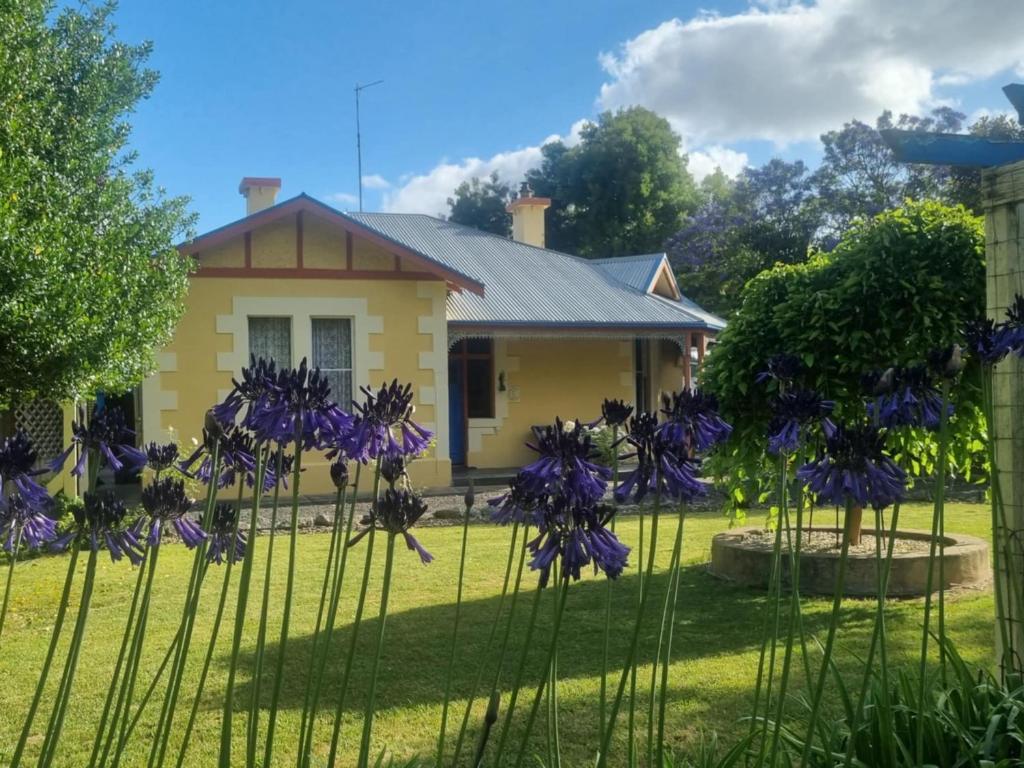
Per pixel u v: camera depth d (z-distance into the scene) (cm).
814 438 389
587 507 228
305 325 1480
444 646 592
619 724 446
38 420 1255
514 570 845
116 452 260
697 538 1029
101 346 976
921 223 662
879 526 273
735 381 686
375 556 934
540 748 418
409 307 1537
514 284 1955
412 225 2239
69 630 651
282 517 1191
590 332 1758
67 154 1076
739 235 3384
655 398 2050
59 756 421
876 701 322
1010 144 409
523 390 1864
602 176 4097
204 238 1390
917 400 295
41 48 1049
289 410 241
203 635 630
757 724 387
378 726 454
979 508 1259
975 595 695
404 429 255
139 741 438
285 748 425
